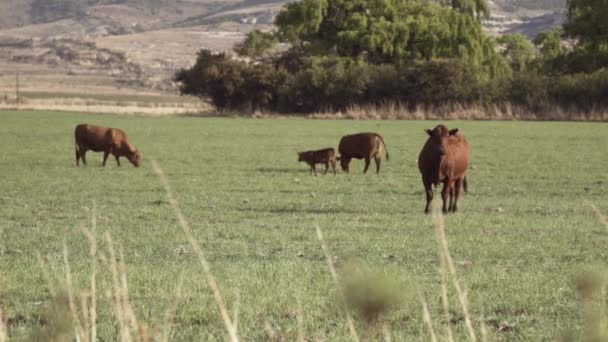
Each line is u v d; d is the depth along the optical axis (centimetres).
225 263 1794
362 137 4559
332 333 1211
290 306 1394
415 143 6950
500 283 1591
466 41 14750
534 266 1794
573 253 1978
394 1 15538
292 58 15625
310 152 4472
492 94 12119
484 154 5809
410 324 1283
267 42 15912
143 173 4488
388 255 1920
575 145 6694
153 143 6938
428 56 14712
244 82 13375
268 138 7650
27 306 1366
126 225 2444
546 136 7825
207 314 1330
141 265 1748
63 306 836
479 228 2394
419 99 12419
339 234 2250
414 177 4347
